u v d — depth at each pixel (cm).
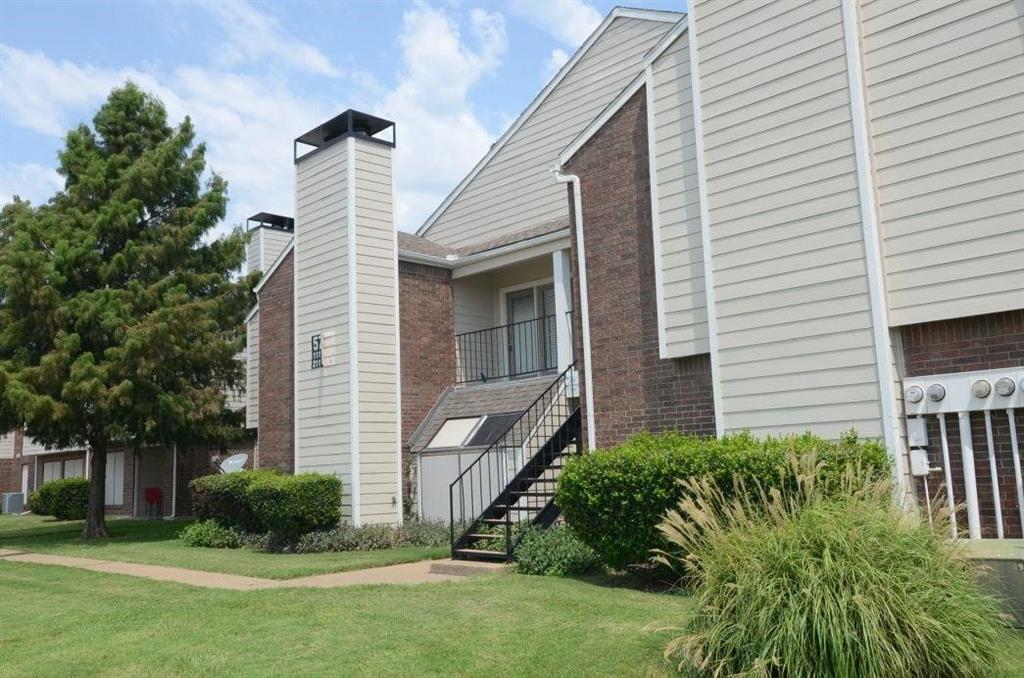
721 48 893
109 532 1814
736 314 851
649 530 754
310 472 1390
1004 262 711
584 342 1087
